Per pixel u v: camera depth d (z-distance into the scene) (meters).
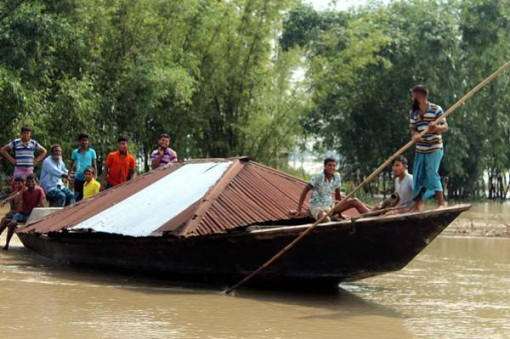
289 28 33.09
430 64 28.97
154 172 10.53
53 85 20.66
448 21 29.33
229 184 9.12
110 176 12.39
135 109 21.80
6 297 7.55
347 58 27.14
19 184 12.14
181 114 24.38
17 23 18.31
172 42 23.81
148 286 8.55
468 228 17.00
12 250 11.89
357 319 6.96
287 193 9.30
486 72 30.50
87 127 20.52
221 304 7.49
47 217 10.66
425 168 8.28
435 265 11.09
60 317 6.63
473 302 8.05
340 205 7.91
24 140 12.62
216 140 25.83
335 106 29.88
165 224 8.56
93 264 9.82
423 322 6.92
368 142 30.91
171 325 6.44
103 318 6.64
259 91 25.58
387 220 7.41
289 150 26.52
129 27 22.31
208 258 8.51
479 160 31.08
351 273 7.97
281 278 8.31
